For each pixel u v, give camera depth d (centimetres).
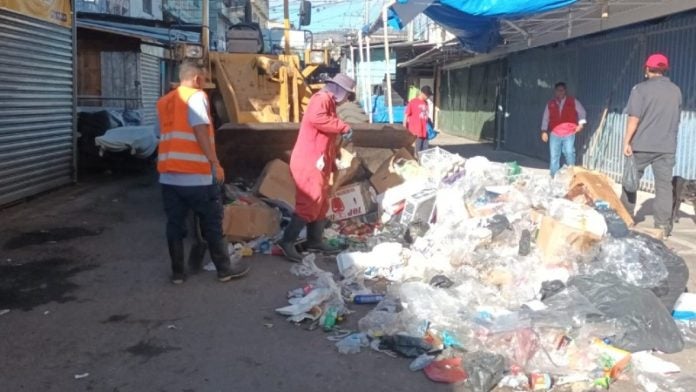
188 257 684
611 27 1243
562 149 1154
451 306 500
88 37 1705
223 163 852
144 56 1936
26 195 1008
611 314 474
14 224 851
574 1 988
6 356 459
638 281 541
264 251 707
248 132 809
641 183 1177
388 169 838
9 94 938
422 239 669
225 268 614
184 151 578
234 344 481
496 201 744
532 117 1777
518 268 571
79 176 1321
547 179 821
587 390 414
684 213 970
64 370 440
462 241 623
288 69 972
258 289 597
